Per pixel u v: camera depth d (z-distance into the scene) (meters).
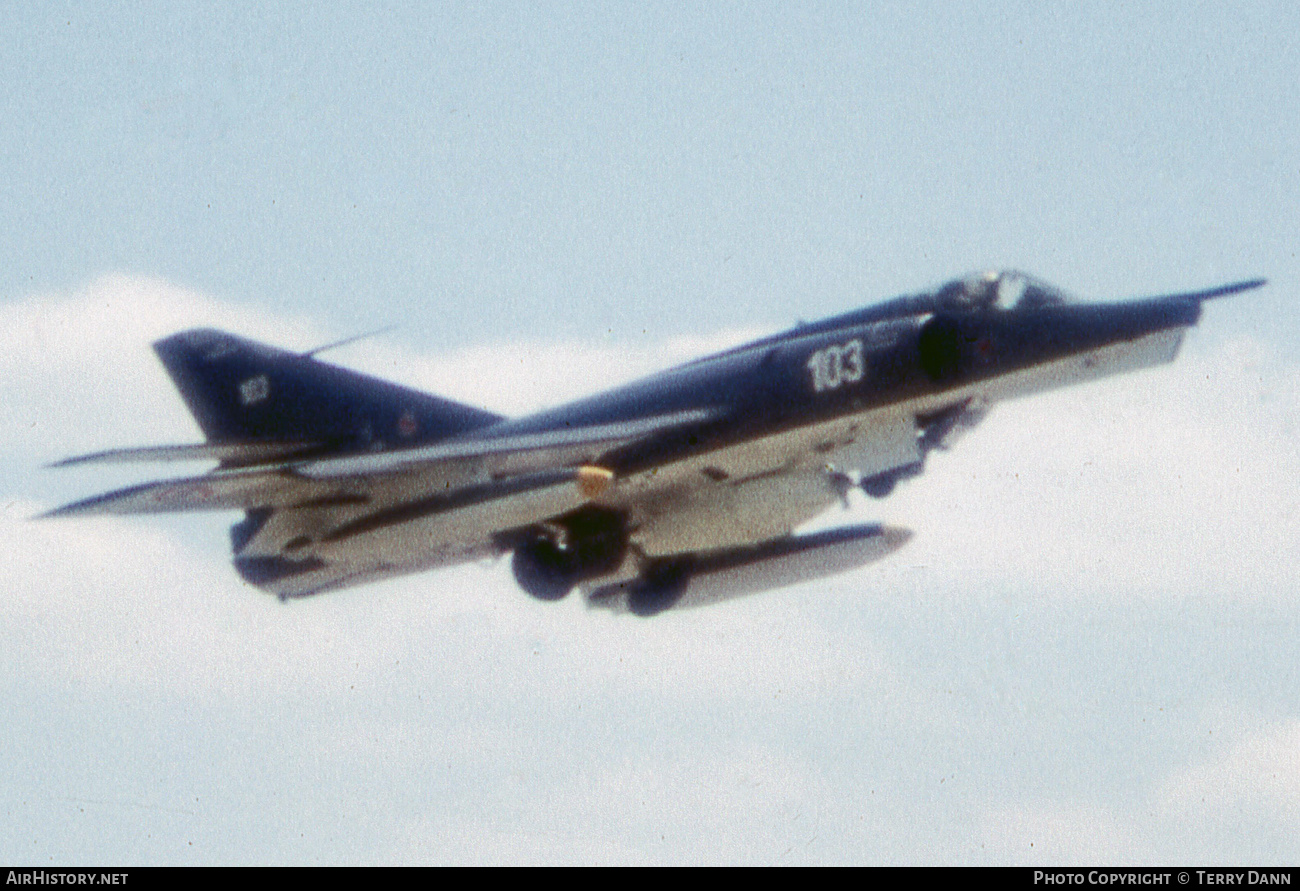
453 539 89.31
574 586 92.50
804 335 85.94
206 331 103.31
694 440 86.00
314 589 96.94
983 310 80.75
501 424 95.81
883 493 85.38
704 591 96.25
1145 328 77.81
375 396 99.88
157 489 83.00
